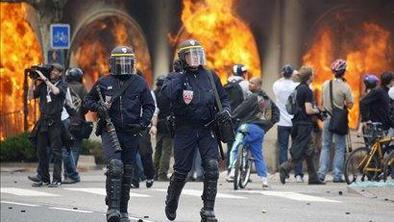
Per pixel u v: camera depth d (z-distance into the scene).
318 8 55.28
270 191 41.59
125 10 59.44
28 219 32.56
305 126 45.22
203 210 29.02
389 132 45.88
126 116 29.30
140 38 59.16
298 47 55.75
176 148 29.31
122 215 29.64
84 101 29.69
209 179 28.95
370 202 37.34
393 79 45.41
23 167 54.22
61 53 55.25
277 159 55.38
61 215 33.62
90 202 37.94
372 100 44.84
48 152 44.28
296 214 33.62
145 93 29.64
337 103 46.03
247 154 42.62
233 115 42.34
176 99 29.08
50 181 44.84
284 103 48.47
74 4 60.44
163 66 58.66
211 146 29.19
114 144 28.80
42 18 61.69
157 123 47.16
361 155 44.50
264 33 56.34
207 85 29.22
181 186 29.56
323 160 46.03
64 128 43.94
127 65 29.39
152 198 38.88
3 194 40.75
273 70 56.16
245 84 48.00
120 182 28.72
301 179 46.78
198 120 29.03
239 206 36.06
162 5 58.53
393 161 43.44
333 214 33.59
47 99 43.69
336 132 46.03
